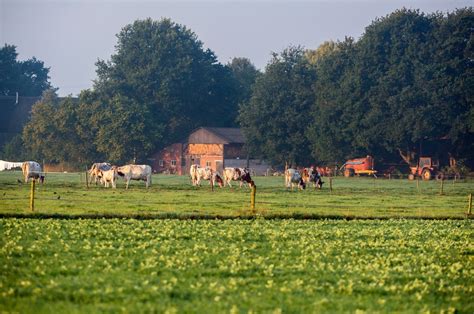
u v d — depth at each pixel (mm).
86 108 156750
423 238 42188
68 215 47844
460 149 140750
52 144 157000
